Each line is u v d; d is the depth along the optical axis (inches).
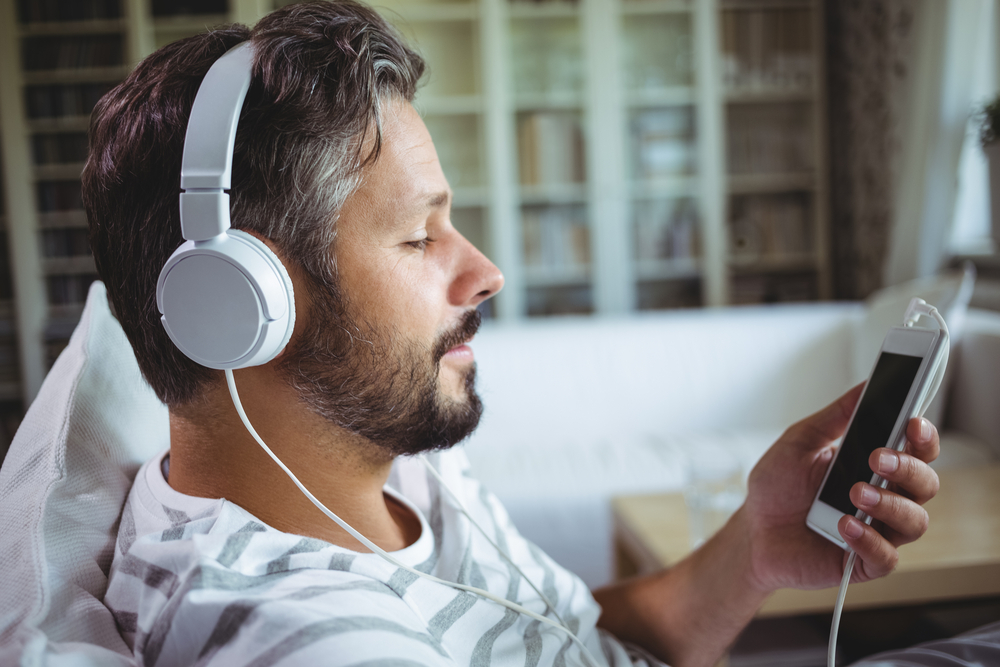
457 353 19.6
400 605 16.8
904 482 18.1
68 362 22.2
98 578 17.9
